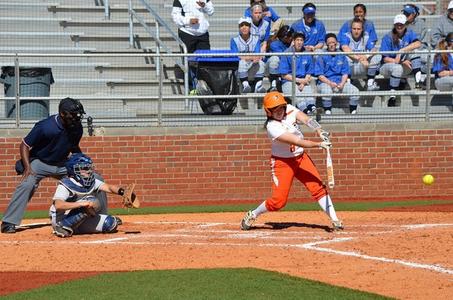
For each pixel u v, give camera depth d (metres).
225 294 11.34
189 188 24.33
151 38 31.33
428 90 25.06
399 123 24.88
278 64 24.91
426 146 24.94
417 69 26.03
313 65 25.06
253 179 24.44
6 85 24.30
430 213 20.31
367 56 25.50
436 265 13.07
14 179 23.61
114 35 30.94
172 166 24.25
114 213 21.44
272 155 16.80
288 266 13.23
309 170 16.81
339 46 27.27
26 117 24.08
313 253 14.19
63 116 17.33
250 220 17.38
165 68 27.66
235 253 14.34
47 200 23.81
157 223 19.06
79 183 16.78
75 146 17.89
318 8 33.00
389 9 33.19
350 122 24.88
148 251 14.69
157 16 28.92
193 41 28.19
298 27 27.28
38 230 17.95
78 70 27.23
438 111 25.48
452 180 25.08
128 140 24.03
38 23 30.66
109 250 14.85
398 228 17.22
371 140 24.75
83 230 17.14
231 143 24.36
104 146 23.94
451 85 25.66
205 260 13.80
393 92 25.09
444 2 33.72
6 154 23.56
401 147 24.86
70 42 30.38
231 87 24.94
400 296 11.22
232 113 24.81
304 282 11.95
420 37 28.81
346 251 14.35
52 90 26.27
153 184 24.17
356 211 21.08
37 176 17.72
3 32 30.00
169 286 11.80
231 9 32.28
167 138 24.19
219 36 31.25
